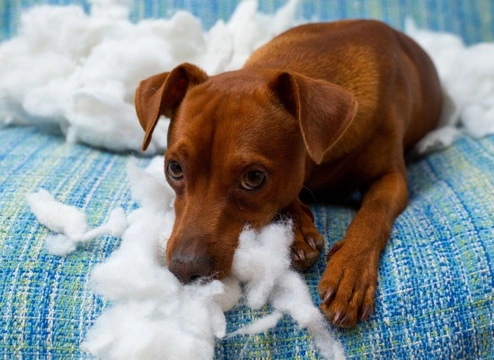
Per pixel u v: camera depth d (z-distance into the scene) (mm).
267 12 934
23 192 557
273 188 511
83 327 475
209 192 500
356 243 509
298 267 507
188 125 511
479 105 793
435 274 498
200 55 749
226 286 486
